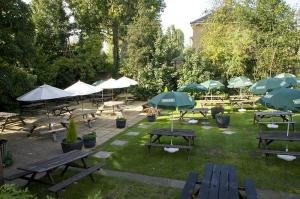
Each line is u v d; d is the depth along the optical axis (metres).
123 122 13.70
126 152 9.74
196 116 16.19
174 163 8.57
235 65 22.50
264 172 7.72
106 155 9.45
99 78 29.86
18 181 7.42
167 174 7.74
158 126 13.91
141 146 10.43
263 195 6.42
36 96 10.89
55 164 6.91
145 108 18.36
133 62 23.67
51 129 12.05
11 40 13.36
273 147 9.87
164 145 9.25
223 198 4.89
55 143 11.27
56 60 25.44
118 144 10.77
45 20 25.58
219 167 6.42
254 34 23.14
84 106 21.95
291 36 22.72
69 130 9.75
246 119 15.02
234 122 14.39
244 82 16.92
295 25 23.52
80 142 9.85
